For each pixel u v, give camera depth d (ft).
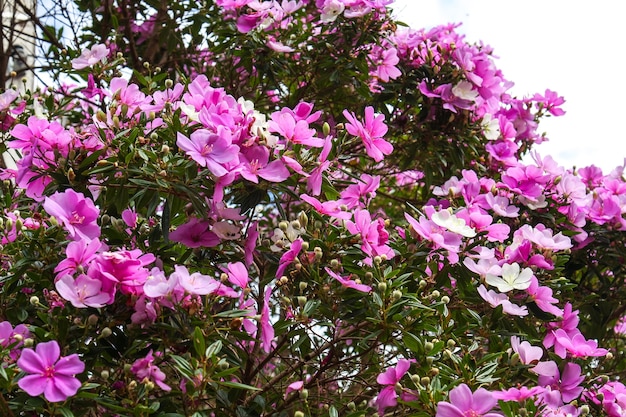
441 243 5.53
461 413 4.90
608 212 6.84
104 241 5.54
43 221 5.62
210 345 4.96
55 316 5.05
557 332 5.77
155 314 5.05
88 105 7.18
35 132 5.39
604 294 7.07
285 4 6.84
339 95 7.50
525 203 6.55
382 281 5.36
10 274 5.45
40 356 4.74
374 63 7.00
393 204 8.32
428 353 5.27
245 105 5.63
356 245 5.49
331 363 5.85
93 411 5.25
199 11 7.64
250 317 5.19
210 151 5.19
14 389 5.06
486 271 5.66
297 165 5.30
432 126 7.17
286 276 5.53
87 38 7.59
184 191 5.24
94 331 5.12
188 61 7.90
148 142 5.47
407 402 5.14
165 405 5.23
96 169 5.33
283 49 6.73
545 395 5.31
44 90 7.24
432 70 7.07
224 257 5.71
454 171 7.16
